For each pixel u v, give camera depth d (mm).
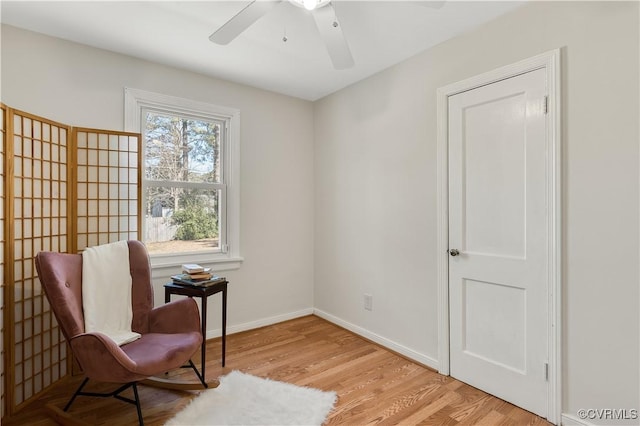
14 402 1814
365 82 2920
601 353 1599
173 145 2768
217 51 2434
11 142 1817
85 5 1868
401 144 2590
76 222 2229
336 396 1995
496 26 1984
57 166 2125
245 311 3109
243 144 3082
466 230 2166
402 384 2148
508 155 1941
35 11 1925
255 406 1866
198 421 1729
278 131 3312
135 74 2521
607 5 1563
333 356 2555
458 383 2170
